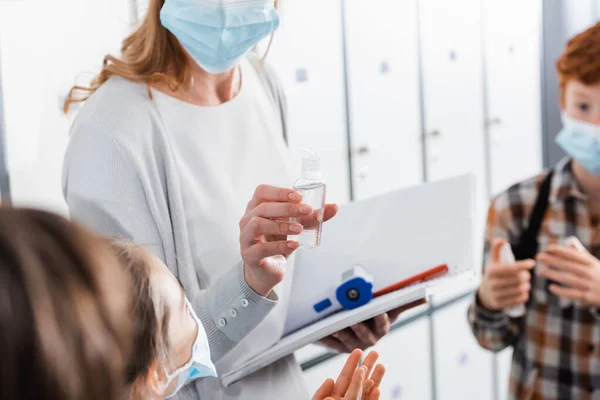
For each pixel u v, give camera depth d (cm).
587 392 167
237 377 114
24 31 150
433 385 278
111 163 107
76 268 45
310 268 134
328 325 115
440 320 278
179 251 114
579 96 164
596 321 165
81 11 159
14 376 40
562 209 172
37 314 41
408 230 136
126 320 47
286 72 211
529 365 175
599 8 335
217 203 118
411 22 253
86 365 42
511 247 178
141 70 117
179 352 79
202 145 118
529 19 320
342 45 227
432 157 268
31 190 153
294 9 211
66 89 158
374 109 242
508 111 311
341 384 88
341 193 233
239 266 111
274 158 129
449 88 274
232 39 116
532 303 174
